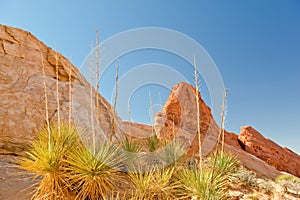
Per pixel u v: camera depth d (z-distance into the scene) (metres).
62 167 3.57
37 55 9.26
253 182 5.44
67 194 3.44
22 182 3.85
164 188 3.97
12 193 3.37
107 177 3.85
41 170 3.38
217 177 4.40
